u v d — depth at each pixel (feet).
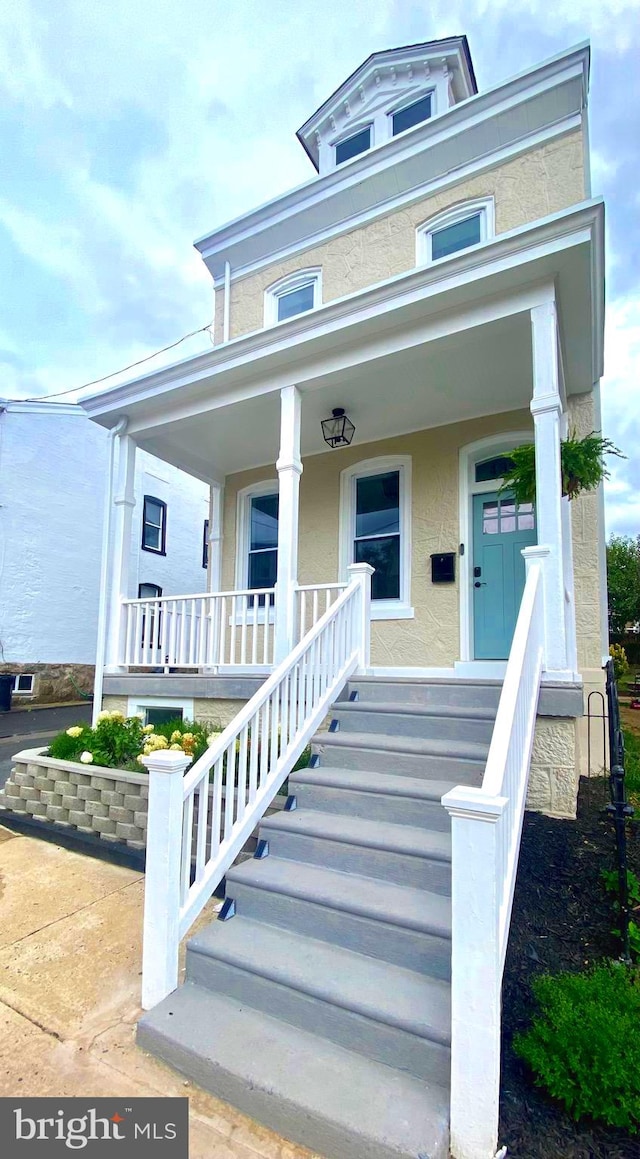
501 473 20.86
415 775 11.70
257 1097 6.56
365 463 23.45
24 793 16.76
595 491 18.92
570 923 9.53
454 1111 6.07
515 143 21.12
